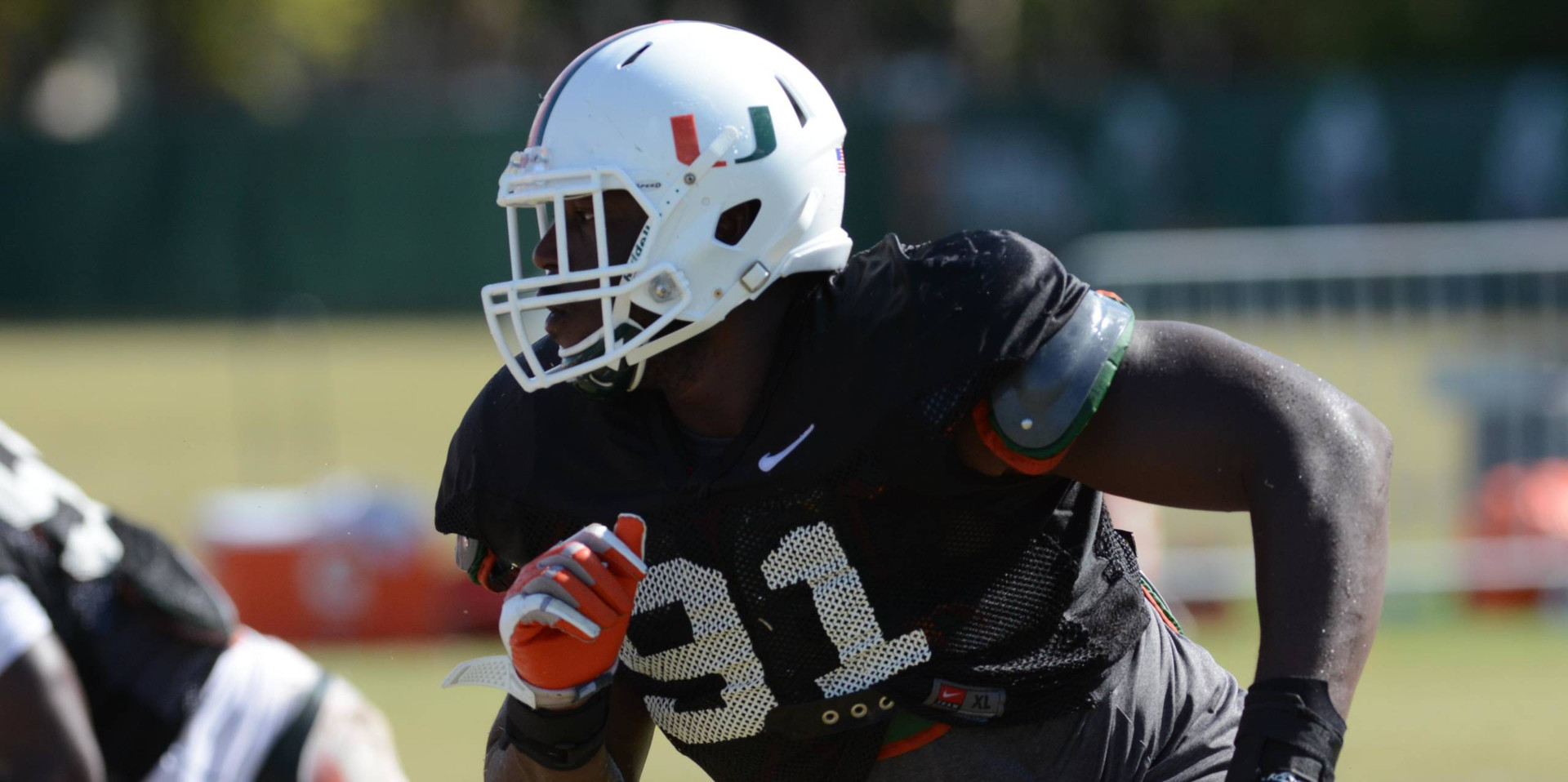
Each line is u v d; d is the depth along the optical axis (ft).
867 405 27.71
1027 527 28.94
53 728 30.01
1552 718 73.26
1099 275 115.96
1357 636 26.20
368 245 302.25
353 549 99.50
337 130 301.43
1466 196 272.72
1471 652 89.81
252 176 302.45
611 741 32.32
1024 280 27.81
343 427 176.55
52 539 31.27
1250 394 27.27
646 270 28.68
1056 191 284.61
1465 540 104.68
